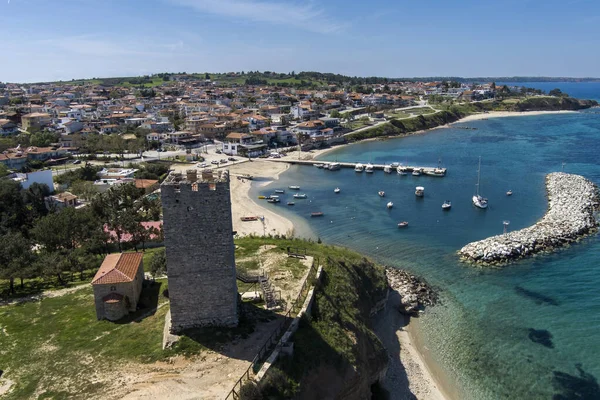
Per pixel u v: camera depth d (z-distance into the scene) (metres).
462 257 92.00
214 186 44.44
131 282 52.38
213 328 46.94
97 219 90.38
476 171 173.12
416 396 53.19
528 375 56.09
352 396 46.50
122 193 112.94
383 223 115.94
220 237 45.50
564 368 57.06
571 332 64.38
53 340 47.75
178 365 42.09
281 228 112.38
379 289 72.88
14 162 164.25
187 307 46.41
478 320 68.44
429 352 61.31
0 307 57.53
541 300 73.50
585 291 75.69
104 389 39.28
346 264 72.56
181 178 47.41
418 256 93.44
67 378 41.03
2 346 46.97
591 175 157.38
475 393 53.62
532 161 186.50
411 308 71.62
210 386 39.22
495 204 129.38
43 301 59.06
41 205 116.50
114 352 44.69
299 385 41.19
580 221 106.69
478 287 78.75
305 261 69.62
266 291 55.09
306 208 131.75
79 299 59.06
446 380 55.84
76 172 151.75
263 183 164.12
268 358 42.06
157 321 50.47
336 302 59.56
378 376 54.28
